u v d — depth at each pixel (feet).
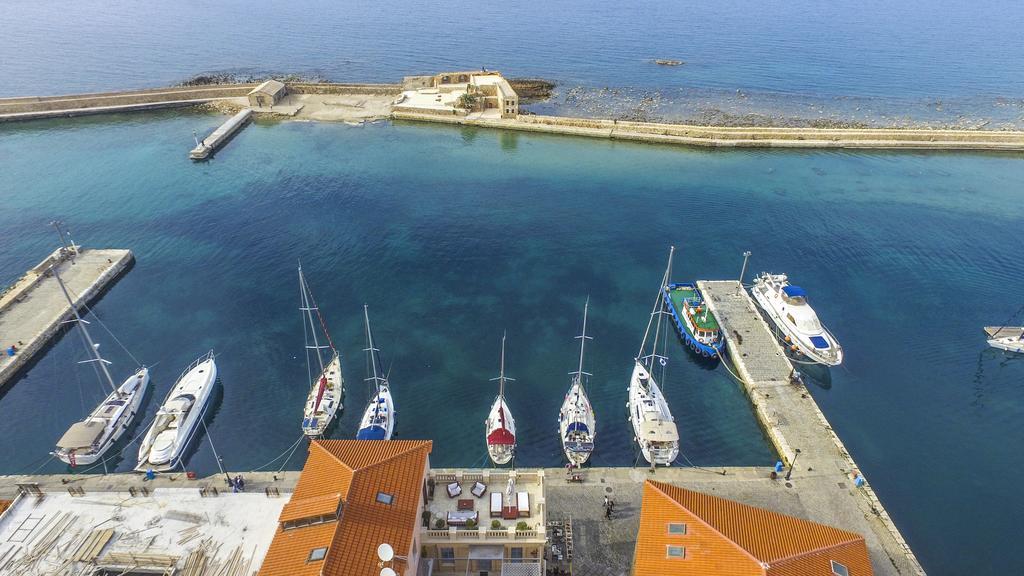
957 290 282.77
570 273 294.66
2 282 277.64
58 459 192.44
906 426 209.56
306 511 113.70
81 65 649.61
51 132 461.37
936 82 618.85
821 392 223.92
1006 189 385.29
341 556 107.34
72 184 374.43
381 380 223.51
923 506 180.14
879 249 315.78
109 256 293.84
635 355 241.55
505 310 266.98
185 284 281.33
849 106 545.44
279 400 215.92
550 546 148.56
